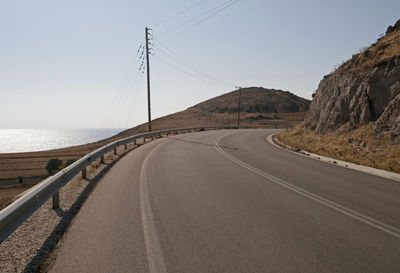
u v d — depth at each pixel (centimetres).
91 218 566
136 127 10181
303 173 1127
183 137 3238
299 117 11019
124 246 438
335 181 981
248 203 685
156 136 3425
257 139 3039
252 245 446
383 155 1371
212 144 2366
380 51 2005
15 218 421
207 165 1279
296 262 392
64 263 386
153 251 421
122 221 550
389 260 402
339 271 370
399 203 709
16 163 4253
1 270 369
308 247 441
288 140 2573
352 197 762
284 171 1166
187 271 364
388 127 1547
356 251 430
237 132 4428
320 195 778
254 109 13900
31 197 477
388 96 1680
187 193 773
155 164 1285
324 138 1992
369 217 594
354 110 1858
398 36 2084
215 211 618
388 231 516
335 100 2197
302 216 593
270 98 15712
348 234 498
